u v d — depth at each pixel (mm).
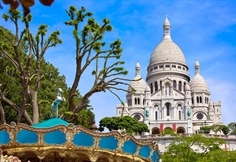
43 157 25188
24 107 39250
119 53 43312
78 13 42250
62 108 64062
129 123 136250
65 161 27828
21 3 7578
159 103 197625
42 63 74688
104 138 26031
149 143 28609
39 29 41625
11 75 60156
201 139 64000
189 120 183000
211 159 59219
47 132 25234
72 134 25359
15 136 25219
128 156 27094
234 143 119062
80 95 77875
